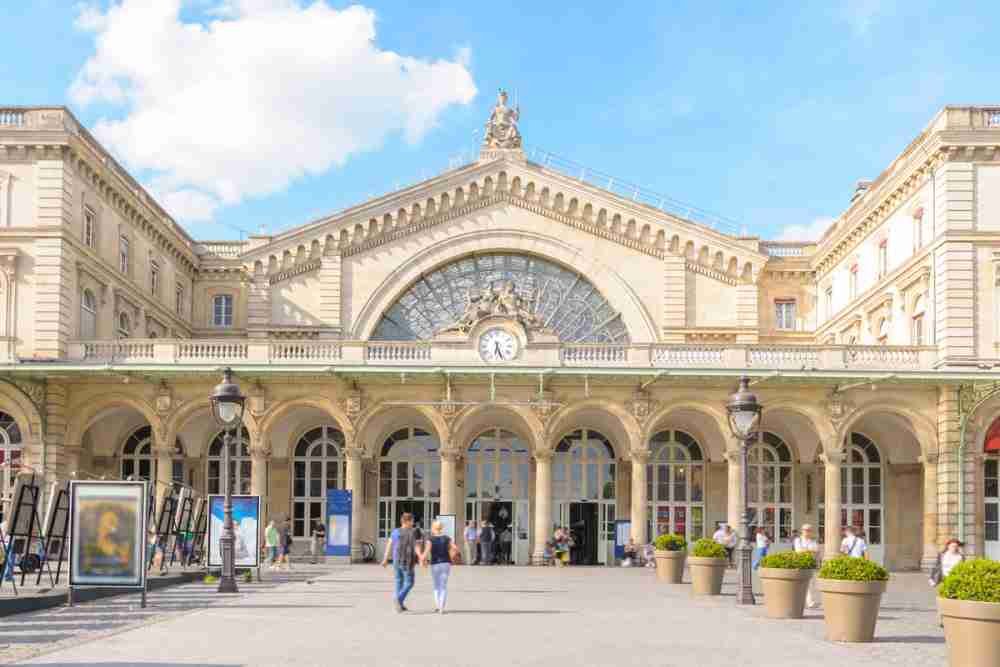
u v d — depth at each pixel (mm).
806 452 56406
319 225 62000
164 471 51438
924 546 51688
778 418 55531
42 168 49594
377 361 52156
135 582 27312
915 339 52844
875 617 21984
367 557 54281
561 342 52219
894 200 55406
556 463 56875
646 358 52125
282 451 56156
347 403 52031
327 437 56969
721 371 50688
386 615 25906
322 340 53062
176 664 17562
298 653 18953
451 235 62531
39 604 27031
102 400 51594
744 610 28547
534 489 56344
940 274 49812
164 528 41781
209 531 37688
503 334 52312
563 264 62500
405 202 62406
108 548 27422
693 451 57156
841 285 62719
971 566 17094
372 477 56312
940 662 19141
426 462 56906
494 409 53188
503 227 62562
